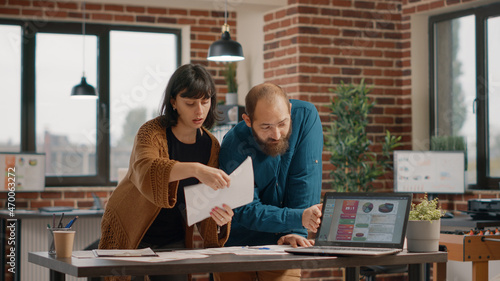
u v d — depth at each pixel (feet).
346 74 18.11
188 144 7.95
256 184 8.16
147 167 7.09
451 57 18.42
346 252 6.86
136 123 19.89
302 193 8.24
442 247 7.57
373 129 18.49
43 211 16.97
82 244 18.39
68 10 18.80
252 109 7.53
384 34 18.67
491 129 17.44
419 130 18.81
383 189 18.45
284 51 18.07
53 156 19.04
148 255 6.82
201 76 7.59
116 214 7.75
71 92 17.44
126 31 19.76
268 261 6.54
